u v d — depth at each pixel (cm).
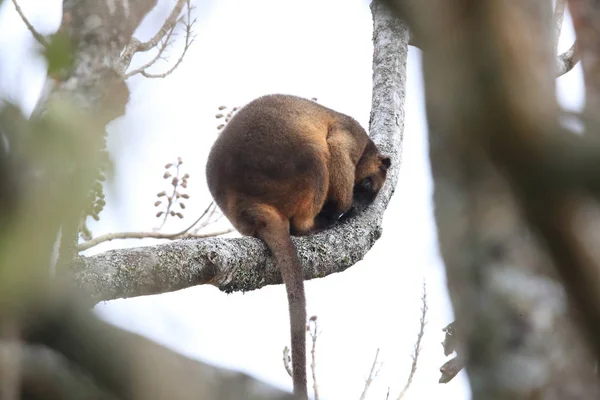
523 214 387
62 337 474
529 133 363
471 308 444
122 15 519
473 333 443
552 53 396
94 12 511
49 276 421
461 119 379
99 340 482
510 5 373
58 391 467
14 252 381
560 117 379
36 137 374
